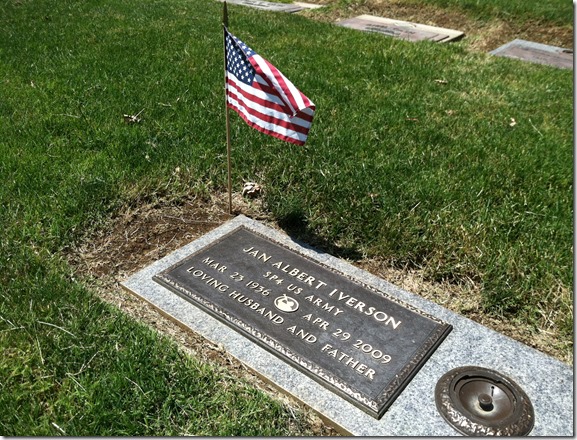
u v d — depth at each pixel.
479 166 1.88
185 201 1.71
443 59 2.93
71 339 1.18
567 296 1.38
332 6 4.26
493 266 1.44
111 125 2.02
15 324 1.21
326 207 1.67
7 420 1.03
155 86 2.35
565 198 1.75
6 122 2.01
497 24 3.90
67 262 1.43
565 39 3.73
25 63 2.55
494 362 1.20
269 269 1.41
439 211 1.63
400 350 1.19
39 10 3.42
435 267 1.47
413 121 2.18
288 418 1.07
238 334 1.24
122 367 1.12
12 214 1.54
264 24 3.37
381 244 1.53
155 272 1.42
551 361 1.21
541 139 2.13
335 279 1.38
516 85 2.69
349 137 2.00
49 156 1.82
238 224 1.61
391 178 1.78
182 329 1.27
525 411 1.08
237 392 1.12
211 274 1.38
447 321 1.30
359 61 2.78
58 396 1.08
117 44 2.83
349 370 1.14
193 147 1.90
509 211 1.65
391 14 4.15
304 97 1.33
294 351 1.18
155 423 1.04
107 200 1.65
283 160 1.85
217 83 2.40
